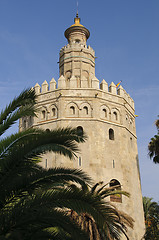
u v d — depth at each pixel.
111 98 37.03
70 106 35.12
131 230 31.45
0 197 12.46
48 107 35.94
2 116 14.01
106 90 37.09
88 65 40.78
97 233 20.66
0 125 13.80
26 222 11.07
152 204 46.06
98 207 12.06
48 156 33.28
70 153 13.00
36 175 13.32
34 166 15.32
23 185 12.91
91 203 12.15
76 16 45.88
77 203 12.12
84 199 12.27
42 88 37.62
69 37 44.25
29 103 14.71
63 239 13.23
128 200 32.75
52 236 12.95
